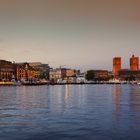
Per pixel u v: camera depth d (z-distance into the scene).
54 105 58.94
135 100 72.94
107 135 25.72
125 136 25.19
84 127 29.80
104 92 136.50
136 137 24.78
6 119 36.53
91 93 125.25
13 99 81.62
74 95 106.81
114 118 36.38
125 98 82.62
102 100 74.56
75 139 24.30
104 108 50.59
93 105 57.94
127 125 30.73
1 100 76.94
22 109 50.06
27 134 26.34
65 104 61.53
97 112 43.97
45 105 59.06
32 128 29.42
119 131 27.42
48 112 44.69
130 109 48.25
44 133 26.83
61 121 34.28
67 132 27.27
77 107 53.47
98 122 33.09
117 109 48.41
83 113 42.78
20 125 31.36
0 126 30.72
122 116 38.44
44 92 139.75
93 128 29.16
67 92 139.00
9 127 30.06
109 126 30.22
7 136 25.45
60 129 28.80
